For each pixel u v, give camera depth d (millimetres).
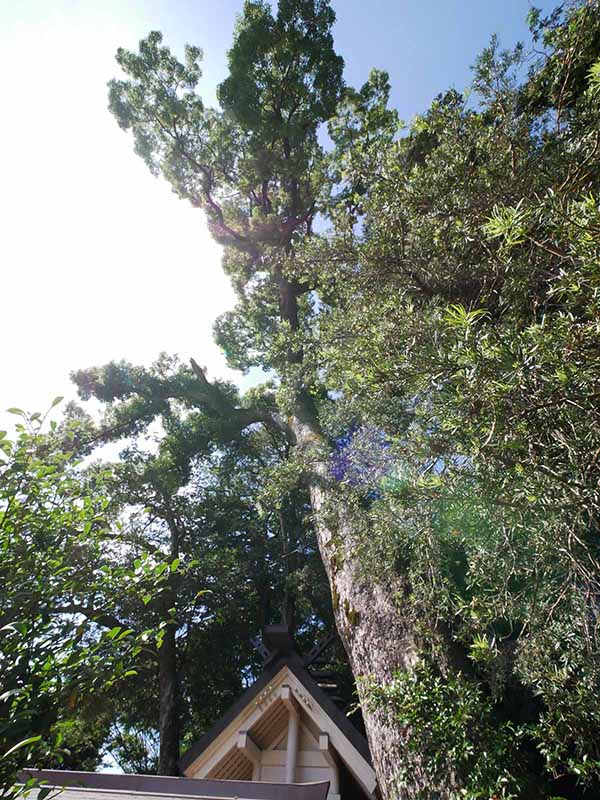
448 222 4648
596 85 2691
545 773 3340
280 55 14992
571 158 3936
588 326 1983
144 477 12750
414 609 4391
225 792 4777
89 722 9883
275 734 8227
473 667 3830
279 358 8766
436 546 3609
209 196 17234
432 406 3234
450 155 4816
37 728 1962
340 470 6371
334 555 6363
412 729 3492
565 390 1972
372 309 4539
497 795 2859
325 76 15391
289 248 15328
